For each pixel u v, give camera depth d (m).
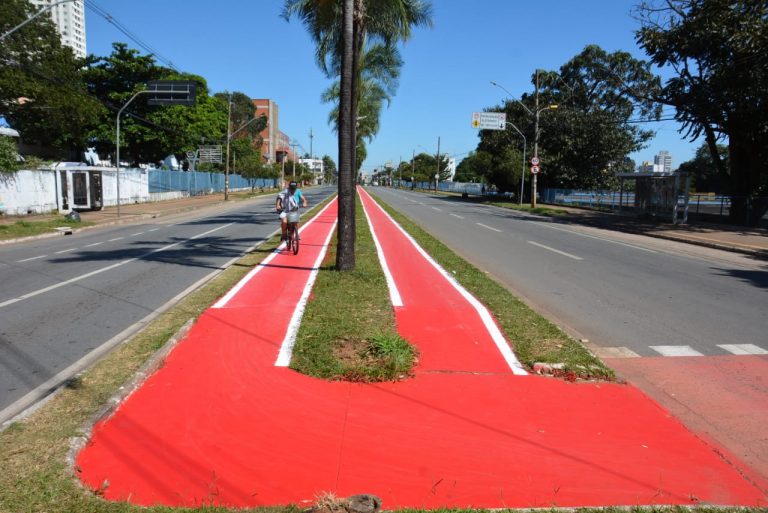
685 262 13.80
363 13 12.14
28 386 5.27
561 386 5.14
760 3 21.89
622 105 51.62
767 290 10.06
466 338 6.52
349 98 10.27
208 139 59.50
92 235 19.70
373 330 6.61
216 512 3.07
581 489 3.45
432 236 18.88
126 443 3.95
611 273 11.81
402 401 4.75
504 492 3.40
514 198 49.38
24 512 3.00
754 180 27.84
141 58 43.66
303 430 4.19
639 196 29.28
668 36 25.97
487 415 4.50
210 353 5.92
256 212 32.53
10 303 8.70
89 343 6.62
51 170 28.22
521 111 51.59
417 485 3.47
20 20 28.16
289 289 9.29
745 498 3.40
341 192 10.57
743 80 22.98
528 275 11.48
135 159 49.78
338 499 3.13
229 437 4.06
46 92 29.58
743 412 4.72
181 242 17.25
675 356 6.21
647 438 4.17
